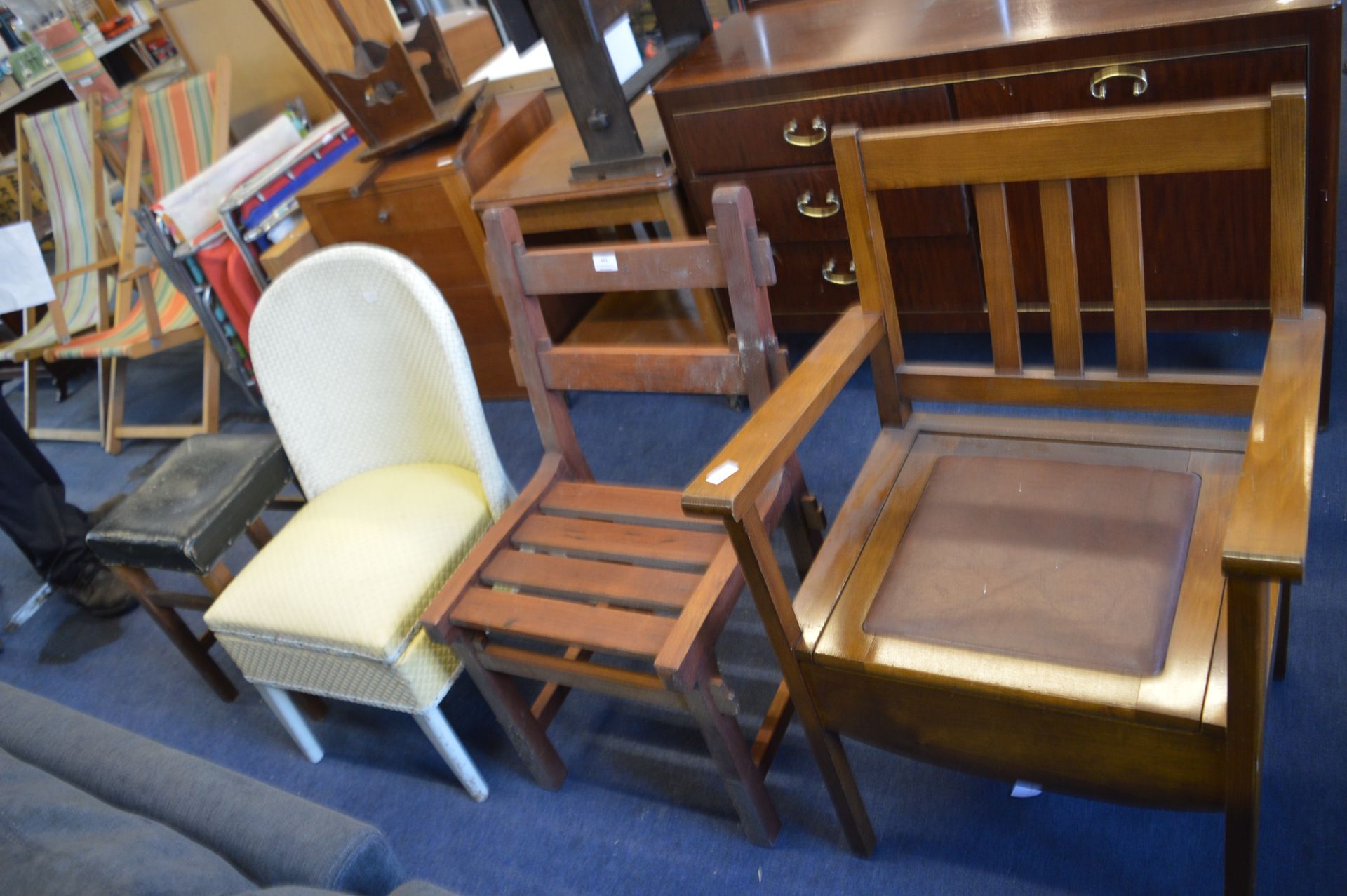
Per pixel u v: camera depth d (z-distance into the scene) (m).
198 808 1.03
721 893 1.51
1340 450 1.87
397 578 1.63
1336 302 2.13
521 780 1.80
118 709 2.28
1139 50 1.67
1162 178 1.82
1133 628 1.07
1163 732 1.00
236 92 3.47
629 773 1.76
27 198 3.53
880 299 1.37
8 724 1.21
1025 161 1.19
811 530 1.69
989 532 1.25
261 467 1.91
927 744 1.22
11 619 2.71
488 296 2.71
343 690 1.72
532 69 2.98
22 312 3.88
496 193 2.40
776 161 2.11
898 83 1.88
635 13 2.28
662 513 1.58
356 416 1.89
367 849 0.96
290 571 1.71
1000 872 1.41
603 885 1.58
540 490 1.71
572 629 1.43
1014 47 1.74
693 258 1.41
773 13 2.36
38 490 2.56
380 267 1.66
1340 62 1.55
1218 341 2.21
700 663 1.33
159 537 1.80
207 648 2.16
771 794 1.63
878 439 1.49
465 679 2.08
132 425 3.56
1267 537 0.81
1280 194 1.06
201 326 3.07
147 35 4.61
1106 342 2.32
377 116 2.60
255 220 2.83
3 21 4.25
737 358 1.46
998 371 1.38
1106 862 1.38
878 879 1.45
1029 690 1.05
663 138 2.31
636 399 2.78
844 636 1.20
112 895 0.81
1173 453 1.27
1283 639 1.45
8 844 0.89
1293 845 1.33
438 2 4.35
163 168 3.39
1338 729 1.45
